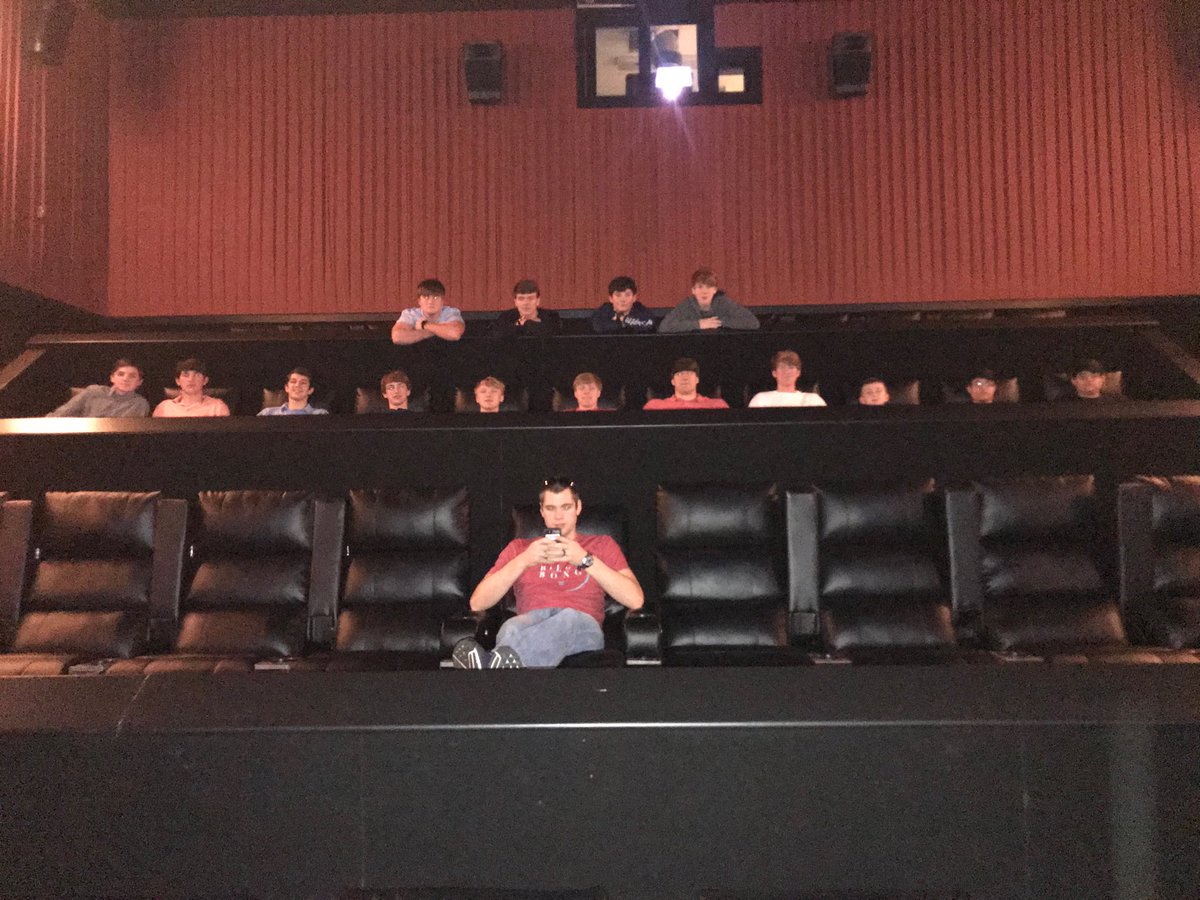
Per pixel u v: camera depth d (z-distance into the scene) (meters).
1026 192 7.39
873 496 3.42
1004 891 1.74
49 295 6.70
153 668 3.06
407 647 3.27
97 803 1.77
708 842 1.77
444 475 3.80
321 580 3.43
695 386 4.56
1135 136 7.38
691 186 7.53
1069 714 1.74
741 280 7.48
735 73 7.59
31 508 3.41
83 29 7.22
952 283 7.39
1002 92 7.44
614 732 1.77
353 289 7.53
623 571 3.09
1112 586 3.48
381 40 7.64
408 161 7.58
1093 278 7.36
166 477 3.81
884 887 1.75
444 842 1.77
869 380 4.60
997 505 3.42
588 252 7.53
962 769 1.75
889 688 1.83
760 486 3.45
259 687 1.87
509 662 2.74
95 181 7.34
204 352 5.45
